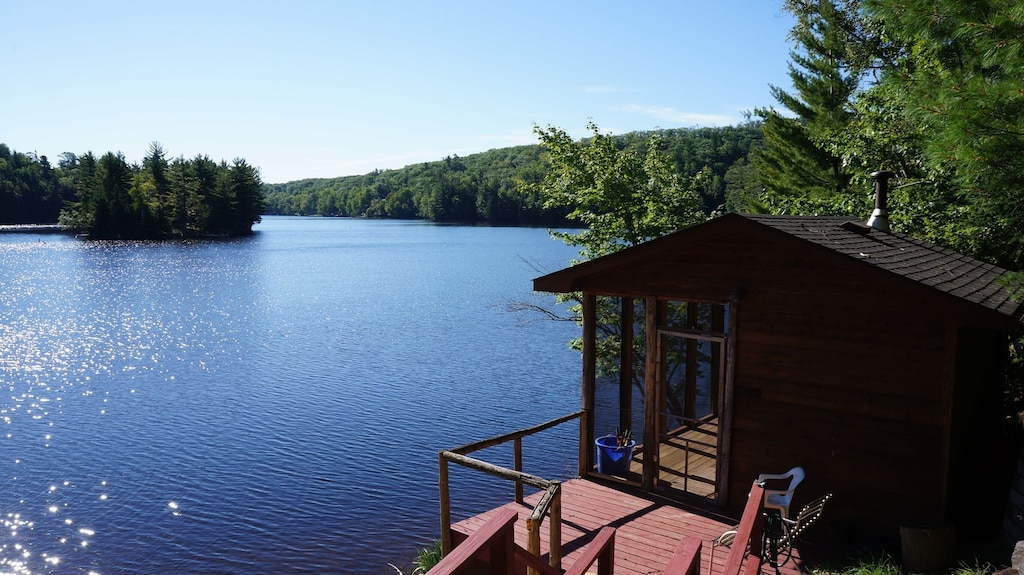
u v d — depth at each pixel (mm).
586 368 10758
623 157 19141
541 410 25531
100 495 17984
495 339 39562
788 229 8719
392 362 33438
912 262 9055
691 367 12094
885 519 8188
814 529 8586
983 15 6938
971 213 12445
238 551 14867
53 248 106000
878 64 23766
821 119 26844
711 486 10266
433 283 64562
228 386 29016
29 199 172875
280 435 22609
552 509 6535
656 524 8984
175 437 22547
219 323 44938
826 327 8477
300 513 16719
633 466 11039
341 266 81188
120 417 24859
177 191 136000
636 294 10000
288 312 49375
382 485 18406
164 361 34031
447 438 22281
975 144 7270
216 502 17438
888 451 8133
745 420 9164
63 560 14570
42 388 28938
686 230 9227
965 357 7969
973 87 7152
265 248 109875
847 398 8375
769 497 8117
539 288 10820
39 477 19234
